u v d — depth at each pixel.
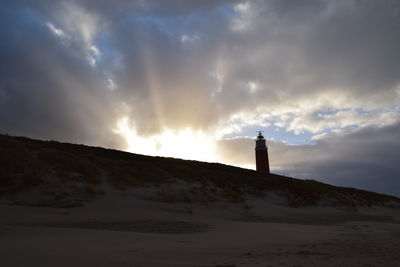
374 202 40.81
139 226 14.49
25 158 23.39
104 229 13.28
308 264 6.81
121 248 8.27
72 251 7.40
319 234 12.78
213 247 9.10
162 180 26.09
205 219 18.53
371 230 15.30
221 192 25.48
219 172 33.66
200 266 6.33
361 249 8.94
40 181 20.64
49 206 17.81
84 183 21.89
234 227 15.16
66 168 23.91
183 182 26.66
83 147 35.38
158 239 10.38
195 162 38.81
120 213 17.45
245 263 6.84
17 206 16.47
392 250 8.85
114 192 21.72
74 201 18.70
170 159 38.06
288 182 32.59
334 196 32.22
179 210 20.11
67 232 10.88
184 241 10.18
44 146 31.19
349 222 21.70
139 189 22.94
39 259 6.34
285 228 15.12
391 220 25.75
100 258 6.71
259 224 16.92
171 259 7.07
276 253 8.23
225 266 6.41
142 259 6.86
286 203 28.03
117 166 27.91
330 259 7.45
